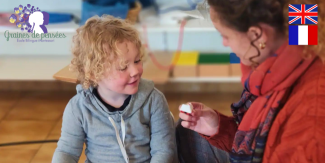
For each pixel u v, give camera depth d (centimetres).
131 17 210
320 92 68
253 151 77
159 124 107
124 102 104
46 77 223
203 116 98
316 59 71
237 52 74
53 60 250
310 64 71
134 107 104
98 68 95
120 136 104
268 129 75
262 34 69
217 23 73
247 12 67
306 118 68
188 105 97
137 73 97
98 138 104
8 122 224
